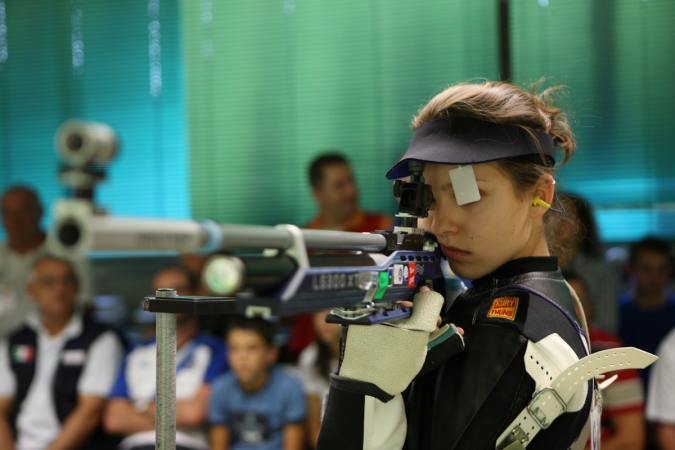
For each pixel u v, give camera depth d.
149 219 0.81
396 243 1.27
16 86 6.48
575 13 5.39
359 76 5.91
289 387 3.50
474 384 1.25
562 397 1.22
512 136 1.31
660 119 5.28
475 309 1.36
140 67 6.28
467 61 5.66
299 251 1.00
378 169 5.88
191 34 6.20
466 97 1.34
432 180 1.36
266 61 6.09
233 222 6.20
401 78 5.82
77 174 0.78
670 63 5.27
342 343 1.34
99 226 0.76
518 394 1.24
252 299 0.97
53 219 0.77
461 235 1.34
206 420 3.55
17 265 4.74
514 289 1.34
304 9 6.02
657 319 3.91
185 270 3.93
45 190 6.45
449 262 1.42
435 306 1.26
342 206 4.46
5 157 6.52
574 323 1.34
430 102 1.40
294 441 3.45
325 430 1.28
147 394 3.80
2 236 6.02
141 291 5.34
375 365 1.24
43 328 4.02
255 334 3.45
